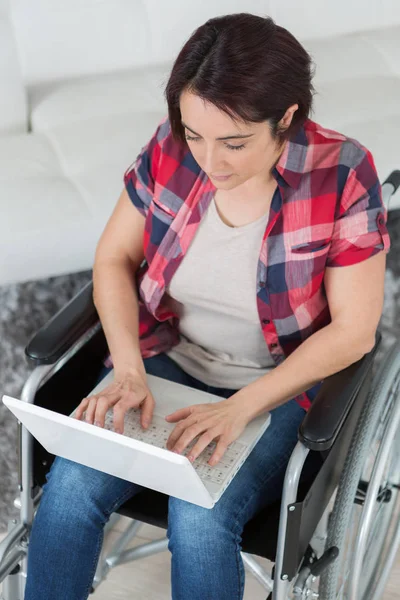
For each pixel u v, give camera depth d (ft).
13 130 8.14
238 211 5.08
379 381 5.60
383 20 9.25
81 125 8.14
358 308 5.01
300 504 4.60
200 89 4.28
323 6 9.02
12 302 7.31
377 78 8.70
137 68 8.91
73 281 7.45
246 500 4.96
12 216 7.01
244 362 5.57
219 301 5.31
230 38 4.28
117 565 6.72
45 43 8.45
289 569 4.79
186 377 5.70
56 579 4.95
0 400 7.25
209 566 4.78
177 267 5.30
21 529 5.38
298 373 5.04
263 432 5.05
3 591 5.72
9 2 8.16
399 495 6.57
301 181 4.95
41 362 5.03
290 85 4.39
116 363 5.30
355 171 4.99
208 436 4.79
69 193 7.30
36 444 5.23
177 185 5.21
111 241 5.60
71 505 5.01
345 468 5.35
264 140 4.52
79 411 4.99
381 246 4.99
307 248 4.98
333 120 8.04
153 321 5.70
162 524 5.17
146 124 8.14
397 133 7.89
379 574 6.48
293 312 5.20
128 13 8.57
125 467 4.55
